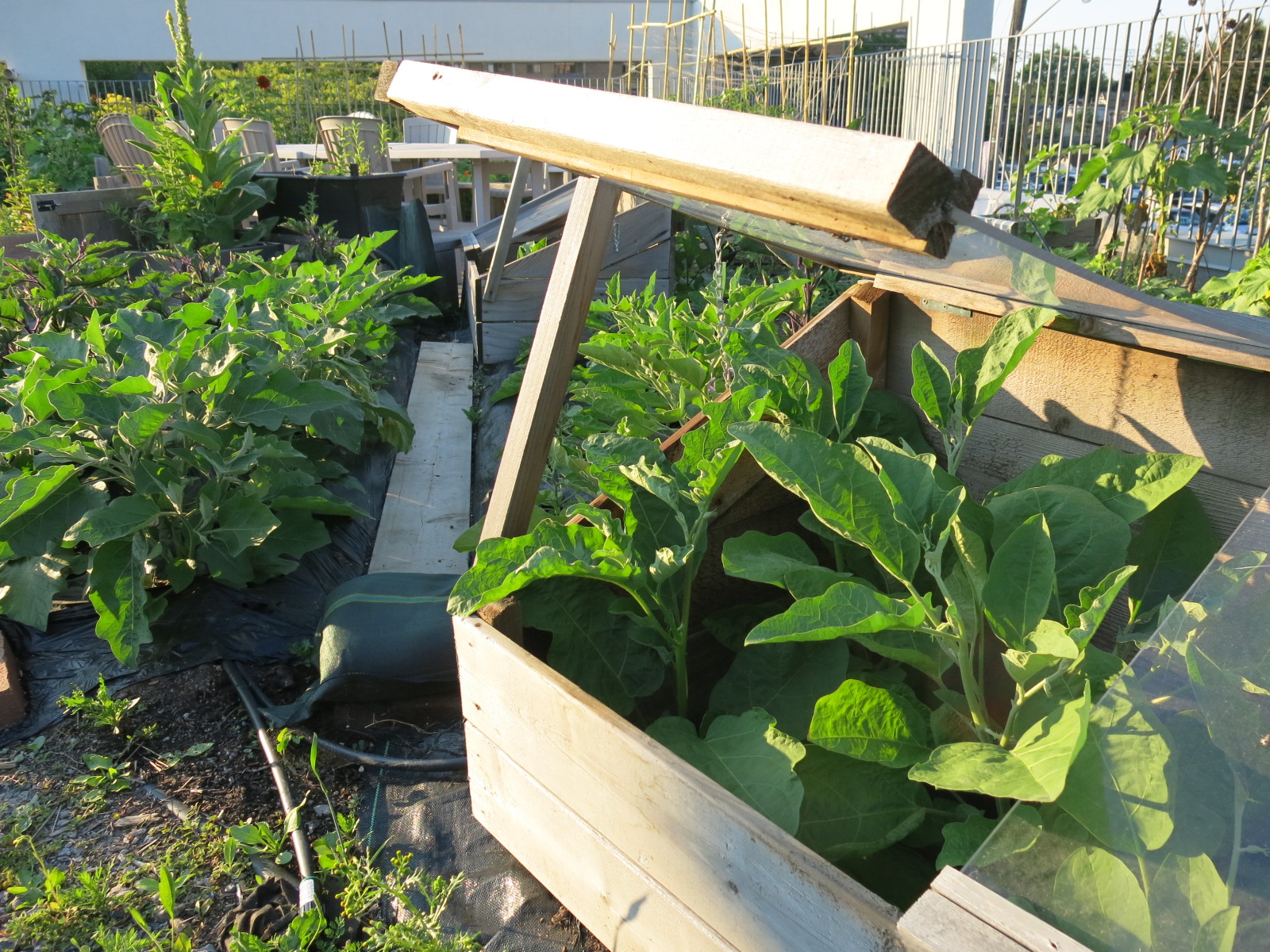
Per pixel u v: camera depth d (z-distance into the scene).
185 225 6.42
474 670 1.61
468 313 6.66
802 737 1.55
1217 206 7.06
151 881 1.79
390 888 1.72
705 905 1.26
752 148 0.82
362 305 4.26
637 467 1.58
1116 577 1.13
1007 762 1.04
